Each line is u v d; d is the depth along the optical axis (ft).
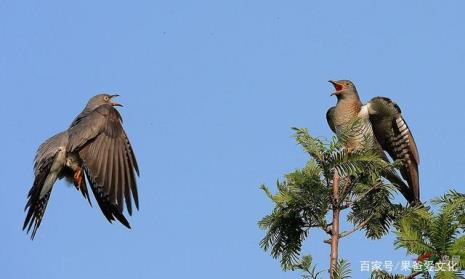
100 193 33.30
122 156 32.86
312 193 32.01
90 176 32.42
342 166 32.37
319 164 32.50
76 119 35.60
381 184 35.06
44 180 32.89
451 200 31.60
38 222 32.37
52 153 33.17
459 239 28.14
